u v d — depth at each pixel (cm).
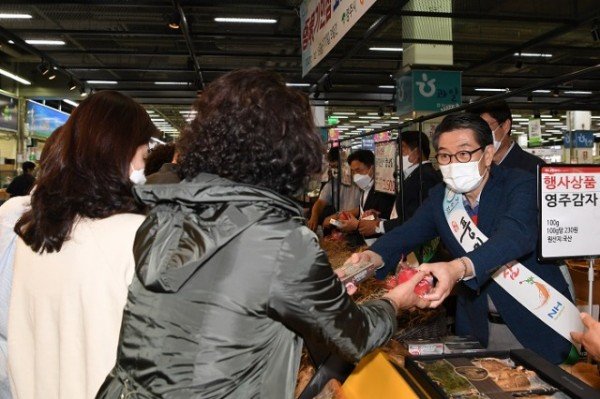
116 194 122
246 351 84
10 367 125
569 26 632
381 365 130
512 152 217
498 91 1270
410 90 707
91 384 114
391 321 102
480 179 155
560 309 159
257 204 87
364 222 287
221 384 82
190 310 84
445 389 108
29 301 121
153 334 86
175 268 83
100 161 121
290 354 90
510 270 159
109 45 930
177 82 1113
